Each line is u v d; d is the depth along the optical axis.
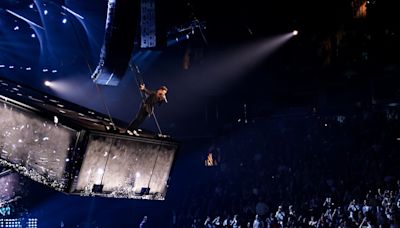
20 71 23.45
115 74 7.57
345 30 26.66
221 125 29.66
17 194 10.37
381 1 25.41
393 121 25.02
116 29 6.98
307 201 20.64
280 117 28.92
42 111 5.95
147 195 7.29
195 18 21.88
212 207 24.05
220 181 27.41
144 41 9.87
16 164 6.25
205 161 29.19
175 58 27.23
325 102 27.69
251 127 29.61
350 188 20.67
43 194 25.00
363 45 26.16
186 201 26.73
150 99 7.51
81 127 5.75
